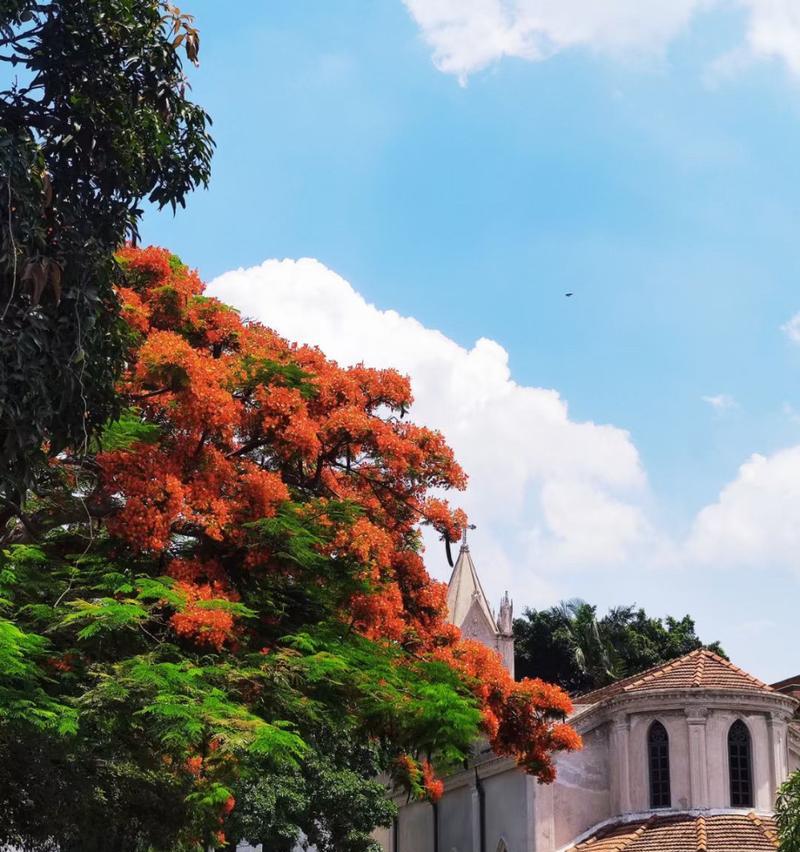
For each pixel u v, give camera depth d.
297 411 22.94
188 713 18.27
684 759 47.59
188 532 22.33
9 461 13.74
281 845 46.69
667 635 85.06
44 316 13.87
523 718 27.12
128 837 26.89
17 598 20.03
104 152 15.09
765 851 43.62
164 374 21.38
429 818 57.59
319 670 20.41
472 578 66.12
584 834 48.62
